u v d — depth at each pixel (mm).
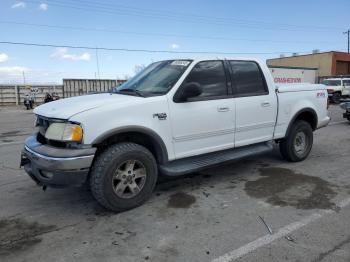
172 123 4586
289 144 6352
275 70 34625
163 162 4625
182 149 4766
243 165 6414
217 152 5340
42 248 3516
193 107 4773
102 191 4102
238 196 4844
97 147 4227
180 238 3658
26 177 5961
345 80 26531
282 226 3881
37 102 33750
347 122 13047
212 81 5074
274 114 5875
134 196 4383
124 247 3500
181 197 4840
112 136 4219
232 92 5281
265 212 4277
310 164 6469
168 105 4543
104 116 4051
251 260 3207
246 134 5508
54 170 3902
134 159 4305
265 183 5379
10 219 4230
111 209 4262
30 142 4426
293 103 6227
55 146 4102
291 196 4805
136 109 4273
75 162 3871
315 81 38531
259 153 5691
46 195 5031
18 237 3760
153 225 3977
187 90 4586
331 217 4094
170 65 5082
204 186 5285
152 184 4539
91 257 3326
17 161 7223
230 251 3373
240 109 5328
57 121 4090
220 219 4102
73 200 4809
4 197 4984
